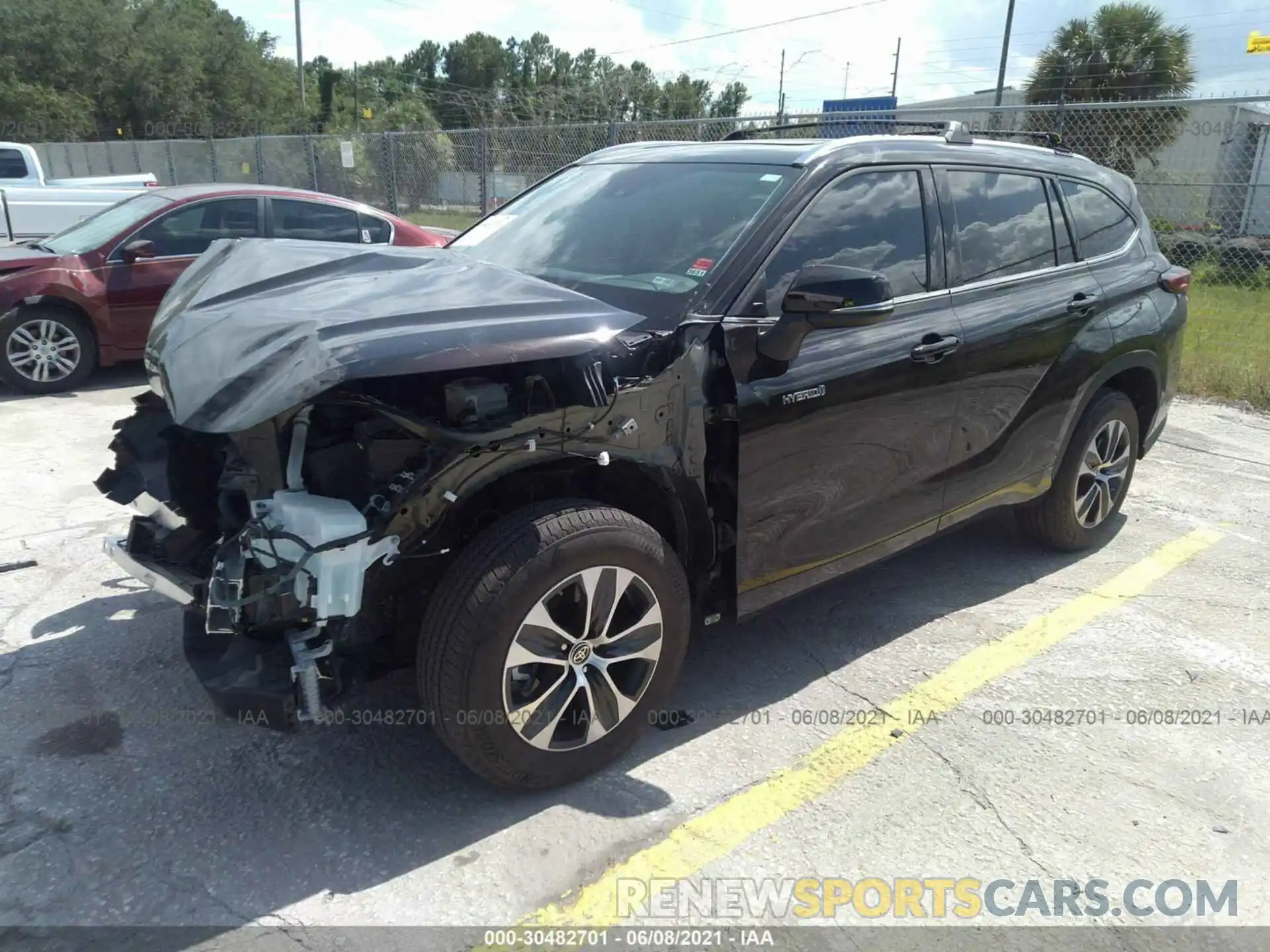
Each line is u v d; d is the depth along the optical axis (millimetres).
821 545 3326
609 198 3686
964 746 3123
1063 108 8773
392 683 3383
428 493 2410
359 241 8812
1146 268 4703
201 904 2375
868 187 3449
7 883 2428
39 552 4434
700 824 2723
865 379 3250
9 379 7594
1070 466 4438
